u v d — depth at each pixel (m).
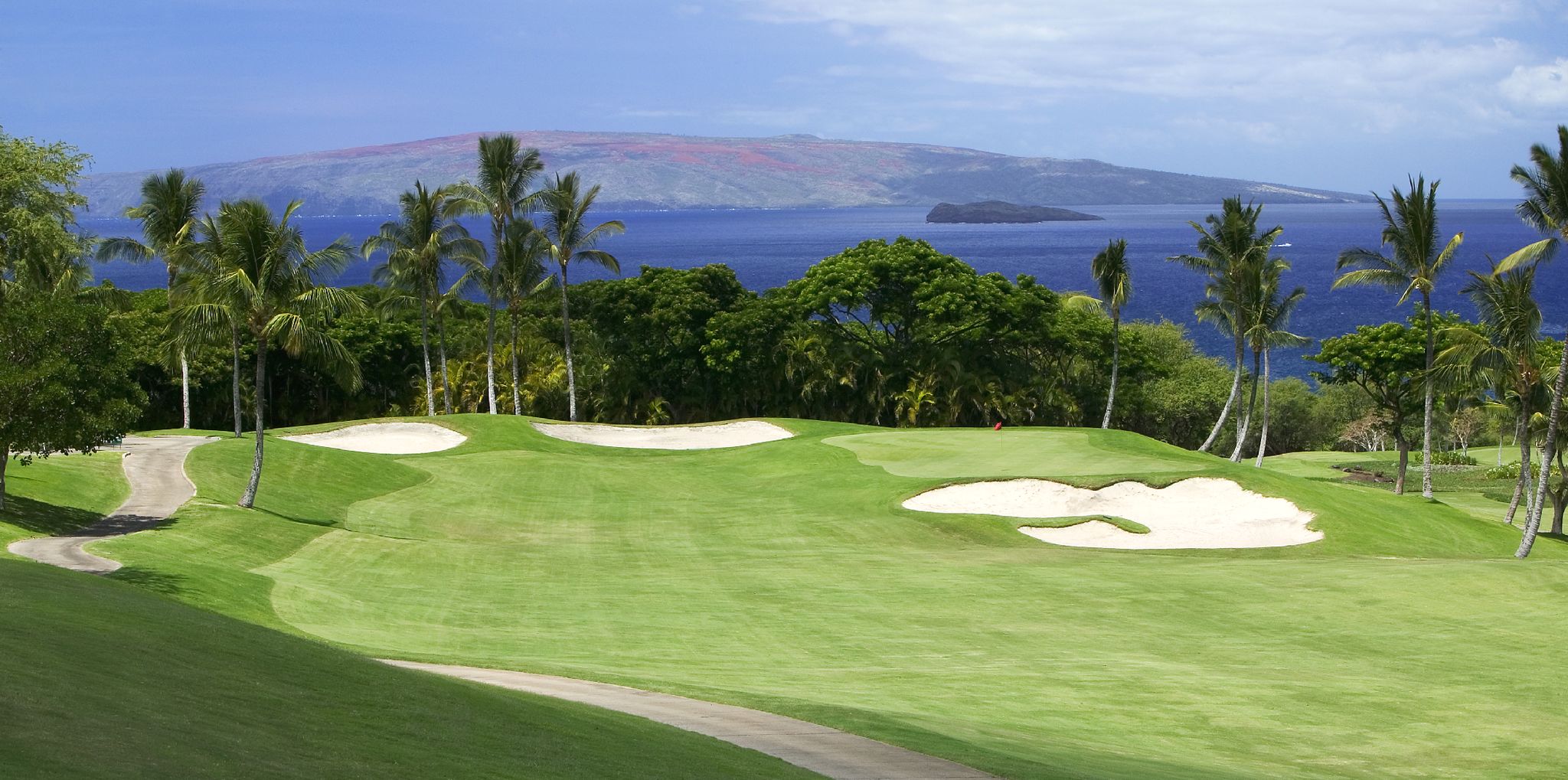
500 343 82.38
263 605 22.70
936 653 21.19
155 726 7.97
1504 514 58.38
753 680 18.52
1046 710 17.42
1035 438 51.19
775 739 13.55
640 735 12.05
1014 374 81.31
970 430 54.81
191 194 58.88
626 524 36.94
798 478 45.34
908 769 12.45
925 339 79.88
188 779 6.91
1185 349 102.38
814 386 77.88
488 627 22.59
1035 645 21.88
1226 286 61.25
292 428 57.47
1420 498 46.56
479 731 10.47
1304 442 98.81
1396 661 20.62
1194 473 40.62
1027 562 30.92
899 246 81.06
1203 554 33.97
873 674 19.52
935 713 16.66
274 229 34.34
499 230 68.06
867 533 35.75
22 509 30.00
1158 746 15.70
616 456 52.62
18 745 6.78
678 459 51.66
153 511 32.50
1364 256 51.16
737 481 45.72
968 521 36.91
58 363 28.12
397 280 67.00
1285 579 27.41
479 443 54.56
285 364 80.25
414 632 21.59
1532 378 43.81
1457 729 16.86
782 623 23.55
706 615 24.19
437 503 39.72
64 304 29.75
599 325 81.44
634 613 24.30
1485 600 24.73
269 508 35.03
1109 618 24.00
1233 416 92.06
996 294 77.88
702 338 78.94
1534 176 38.72
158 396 78.62
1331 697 18.42
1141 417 89.50
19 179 35.91
